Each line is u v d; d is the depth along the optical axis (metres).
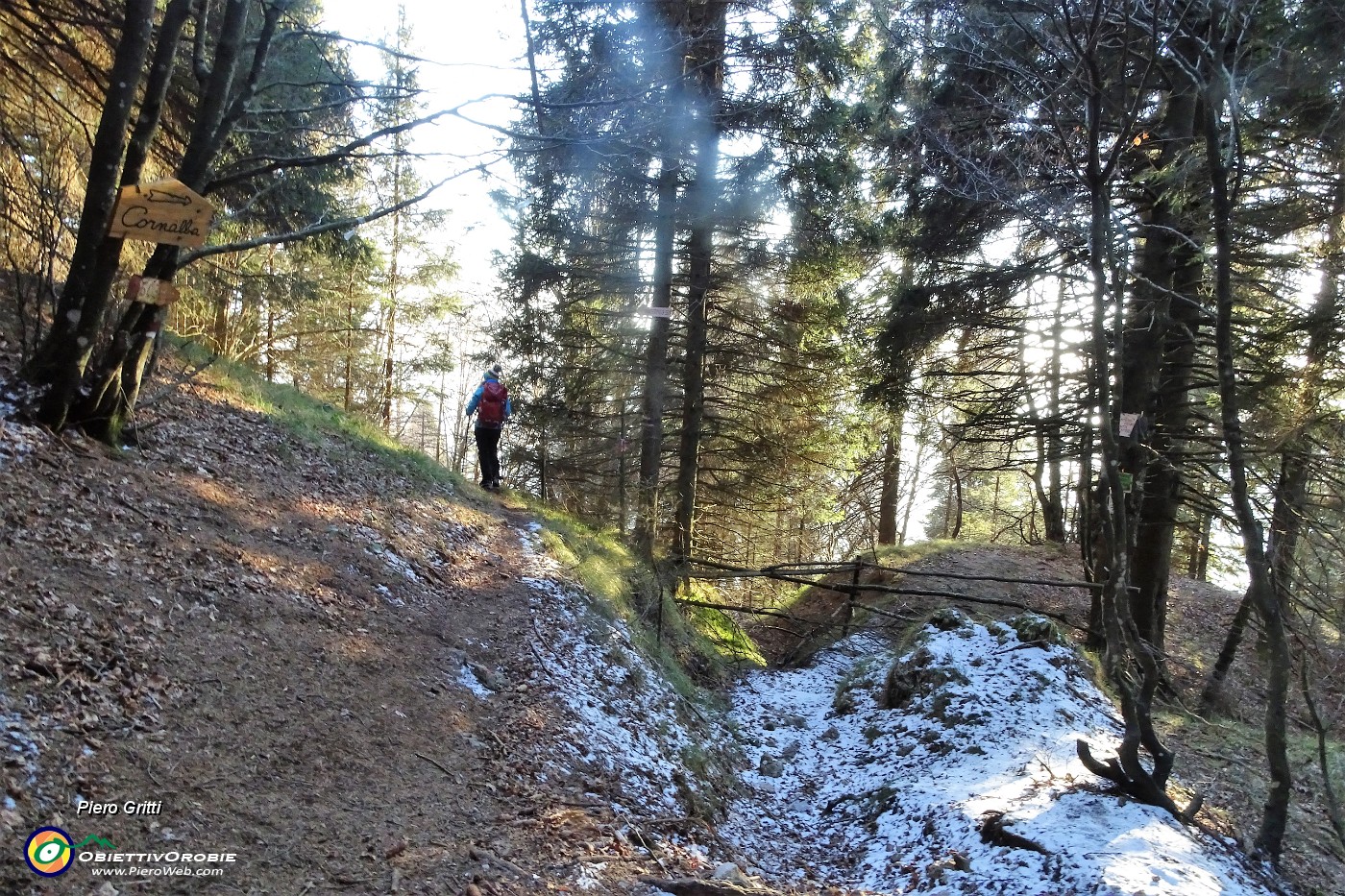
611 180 11.52
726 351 13.11
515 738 5.09
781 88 11.04
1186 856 4.67
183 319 12.41
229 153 8.34
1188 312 9.94
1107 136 8.53
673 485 13.58
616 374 13.76
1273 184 8.98
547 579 8.47
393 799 3.81
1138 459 7.05
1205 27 6.83
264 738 3.74
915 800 6.29
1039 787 5.95
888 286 13.71
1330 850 6.50
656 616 10.66
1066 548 17.56
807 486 15.38
